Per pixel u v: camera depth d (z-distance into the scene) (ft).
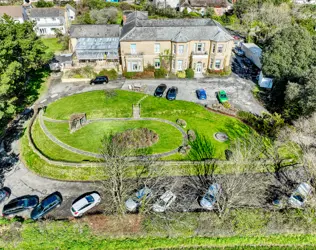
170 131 139.03
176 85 178.60
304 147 117.70
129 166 117.39
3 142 137.18
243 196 96.12
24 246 94.73
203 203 103.50
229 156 120.78
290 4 298.76
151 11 303.27
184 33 180.86
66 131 140.15
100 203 107.14
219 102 160.97
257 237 96.43
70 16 301.22
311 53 151.84
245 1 297.74
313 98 122.52
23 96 167.12
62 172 117.70
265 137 134.21
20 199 105.29
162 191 109.70
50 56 181.98
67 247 94.02
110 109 155.43
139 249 94.17
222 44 179.63
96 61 199.93
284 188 111.04
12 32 160.04
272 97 165.58
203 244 95.30
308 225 97.04
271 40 166.61
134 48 183.21
